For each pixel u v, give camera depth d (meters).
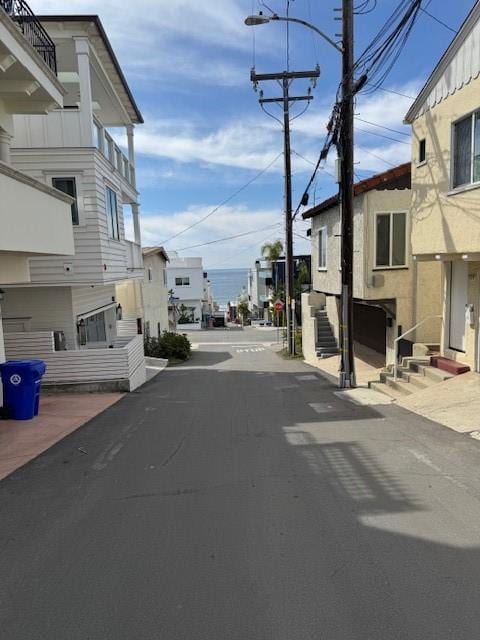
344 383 12.48
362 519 4.23
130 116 20.28
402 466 5.53
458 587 3.19
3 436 8.00
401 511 4.34
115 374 12.88
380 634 2.78
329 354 20.50
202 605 3.10
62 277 13.83
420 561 3.51
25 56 8.76
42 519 4.54
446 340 11.48
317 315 22.66
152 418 9.20
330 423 8.00
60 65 15.18
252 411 9.53
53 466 6.28
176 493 5.06
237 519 4.34
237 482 5.30
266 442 6.95
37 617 3.04
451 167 9.73
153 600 3.18
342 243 12.29
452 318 11.27
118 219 16.94
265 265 70.50
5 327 14.16
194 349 31.62
